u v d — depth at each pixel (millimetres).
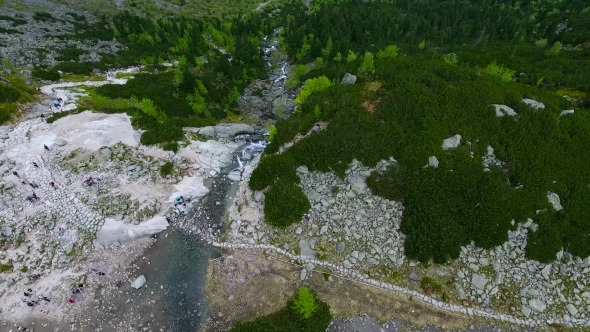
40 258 28969
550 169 31469
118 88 49719
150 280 29016
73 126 38844
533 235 28672
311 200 32594
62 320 26188
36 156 34938
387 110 36938
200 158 38469
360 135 34531
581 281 27562
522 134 33562
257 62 69062
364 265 29234
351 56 57938
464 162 31938
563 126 34812
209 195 35594
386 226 30797
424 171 31906
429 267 28812
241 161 39781
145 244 31266
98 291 27938
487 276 28031
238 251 30812
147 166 36219
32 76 50125
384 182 32062
